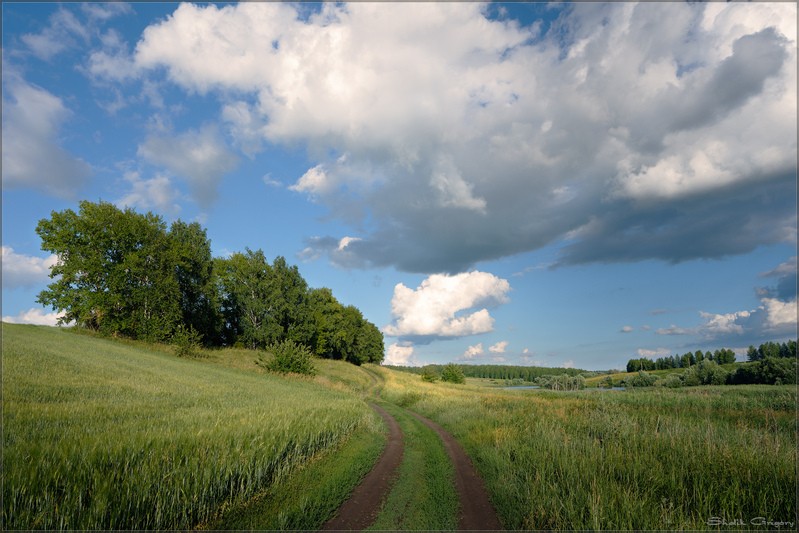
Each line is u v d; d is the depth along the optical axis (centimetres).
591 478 874
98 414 1295
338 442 1365
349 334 10044
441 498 919
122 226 4616
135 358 3531
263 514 742
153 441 911
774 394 2498
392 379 7038
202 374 3344
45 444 826
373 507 855
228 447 921
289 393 2831
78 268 4369
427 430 1952
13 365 2112
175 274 5309
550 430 1361
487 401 2809
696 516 730
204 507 708
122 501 645
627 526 679
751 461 872
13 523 576
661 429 1324
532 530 712
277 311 6341
